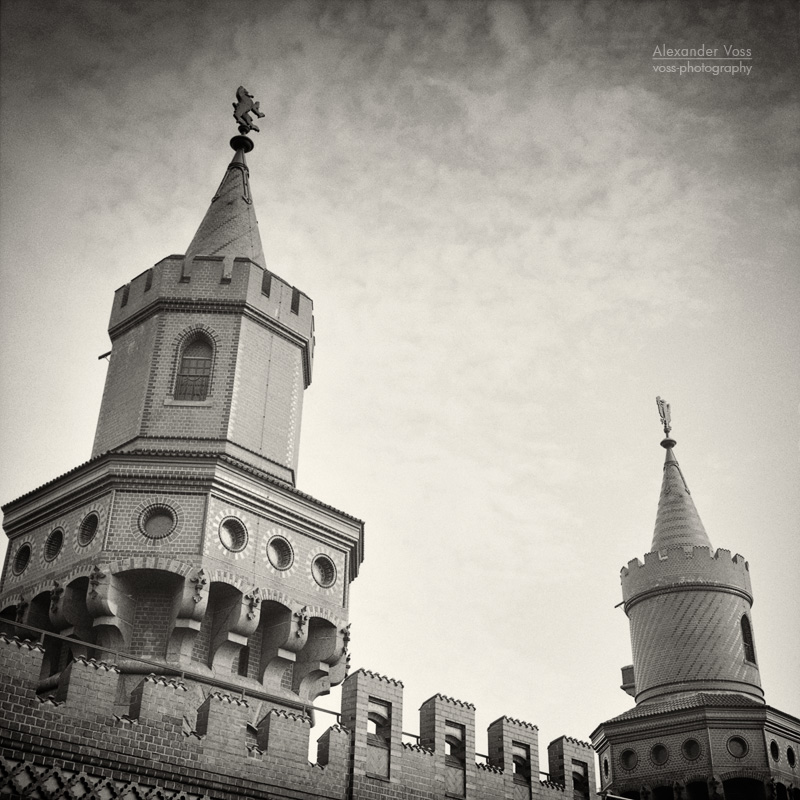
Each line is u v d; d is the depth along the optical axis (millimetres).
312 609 33250
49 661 31766
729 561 44125
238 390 36094
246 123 41250
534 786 32344
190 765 25109
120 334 38438
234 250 39969
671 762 39344
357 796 27922
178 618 30594
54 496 33844
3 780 22188
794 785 38438
